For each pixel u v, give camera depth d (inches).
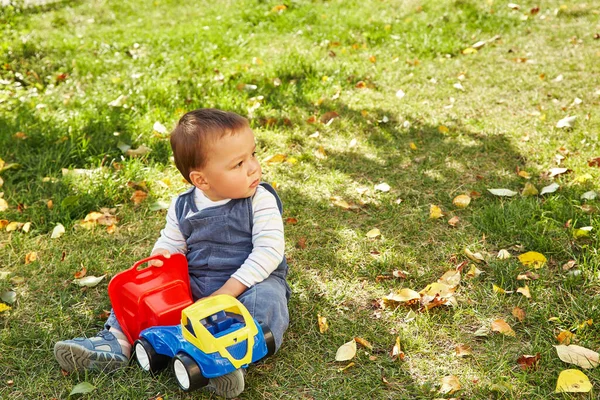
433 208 157.5
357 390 105.0
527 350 112.3
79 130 207.5
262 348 102.3
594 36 277.3
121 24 354.3
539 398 100.5
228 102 227.5
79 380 108.6
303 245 148.8
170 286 111.8
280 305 110.6
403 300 125.3
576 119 202.5
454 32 296.2
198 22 338.6
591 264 132.4
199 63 270.4
